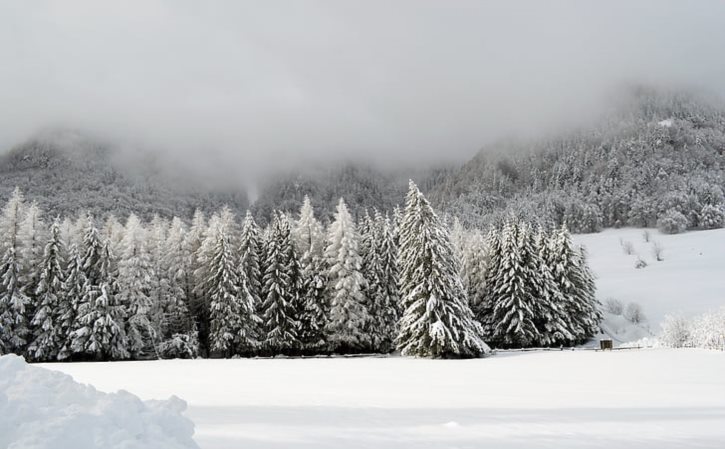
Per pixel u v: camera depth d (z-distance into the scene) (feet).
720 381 63.52
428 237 117.29
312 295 145.07
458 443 27.32
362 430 30.55
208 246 151.02
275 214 163.12
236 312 138.92
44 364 100.83
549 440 28.48
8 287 125.80
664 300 212.84
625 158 582.76
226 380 67.82
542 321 152.46
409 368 87.81
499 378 70.38
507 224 154.51
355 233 153.48
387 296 146.82
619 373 73.56
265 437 27.40
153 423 19.13
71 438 16.37
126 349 132.46
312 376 74.18
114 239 168.04
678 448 26.99
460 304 117.19
